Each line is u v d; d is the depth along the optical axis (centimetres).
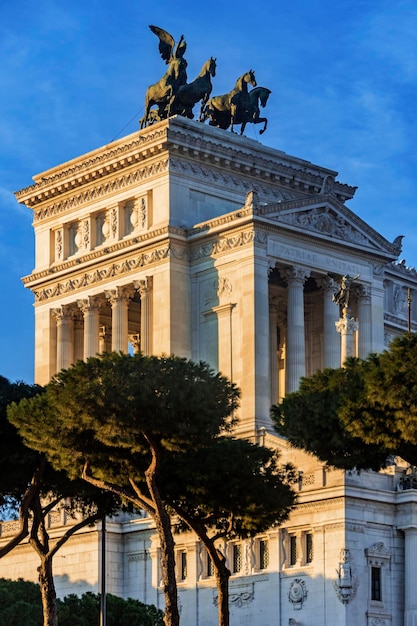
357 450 11606
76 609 14812
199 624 16088
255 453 12756
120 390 11544
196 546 16250
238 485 12350
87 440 12094
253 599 15600
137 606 15425
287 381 18838
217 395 11962
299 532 15312
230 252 18762
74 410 11638
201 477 12306
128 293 19888
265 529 12938
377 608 14912
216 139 19912
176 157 19525
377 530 15125
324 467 15188
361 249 19725
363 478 15162
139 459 12219
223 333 18688
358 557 14888
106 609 14862
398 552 15225
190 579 16250
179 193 19488
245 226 18538
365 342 19712
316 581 15000
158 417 11594
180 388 11656
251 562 15688
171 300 19012
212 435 12056
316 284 19888
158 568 16662
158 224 19438
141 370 11762
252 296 18325
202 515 12950
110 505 13462
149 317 19400
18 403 12988
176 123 19488
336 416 11400
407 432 10806
